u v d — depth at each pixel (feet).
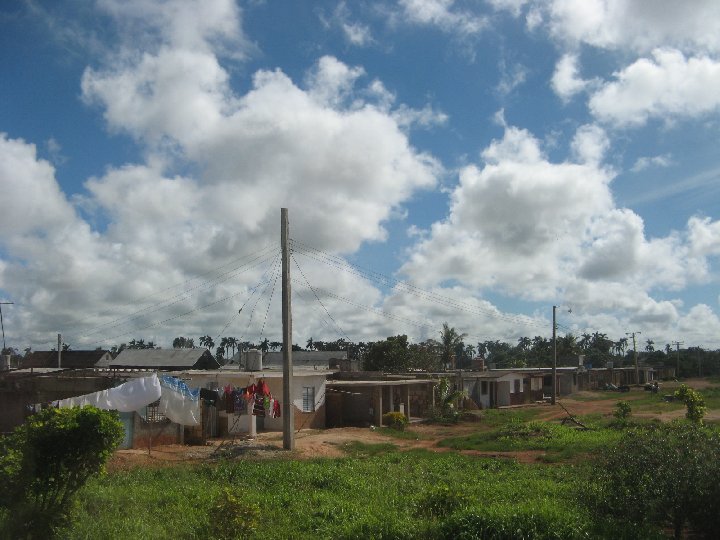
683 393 108.17
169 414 76.02
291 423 81.71
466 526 36.04
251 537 39.91
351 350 257.55
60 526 34.32
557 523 35.53
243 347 169.78
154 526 40.16
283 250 84.07
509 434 100.37
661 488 35.63
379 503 48.60
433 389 148.46
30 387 87.40
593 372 268.82
